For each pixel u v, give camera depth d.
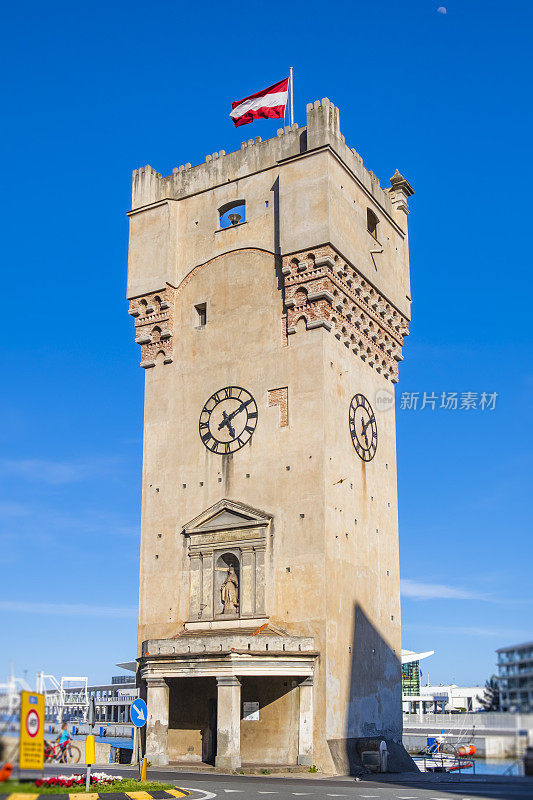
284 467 61.09
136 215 72.62
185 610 62.75
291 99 69.00
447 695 152.50
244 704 57.94
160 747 56.62
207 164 71.31
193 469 65.25
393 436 71.88
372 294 70.00
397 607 68.12
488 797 22.38
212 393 65.88
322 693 55.66
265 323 64.88
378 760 57.69
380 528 67.06
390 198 77.19
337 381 63.38
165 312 69.31
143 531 66.31
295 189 65.00
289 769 53.94
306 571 58.31
